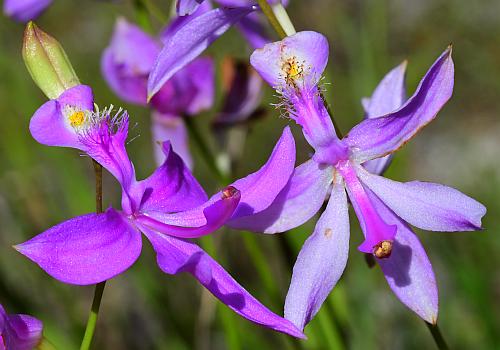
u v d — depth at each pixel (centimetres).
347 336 30
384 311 34
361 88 36
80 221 22
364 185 23
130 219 23
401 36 62
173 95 30
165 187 23
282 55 23
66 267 22
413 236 23
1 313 22
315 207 23
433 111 23
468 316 34
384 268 23
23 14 31
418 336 33
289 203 23
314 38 23
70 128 23
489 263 35
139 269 32
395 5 63
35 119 23
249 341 31
